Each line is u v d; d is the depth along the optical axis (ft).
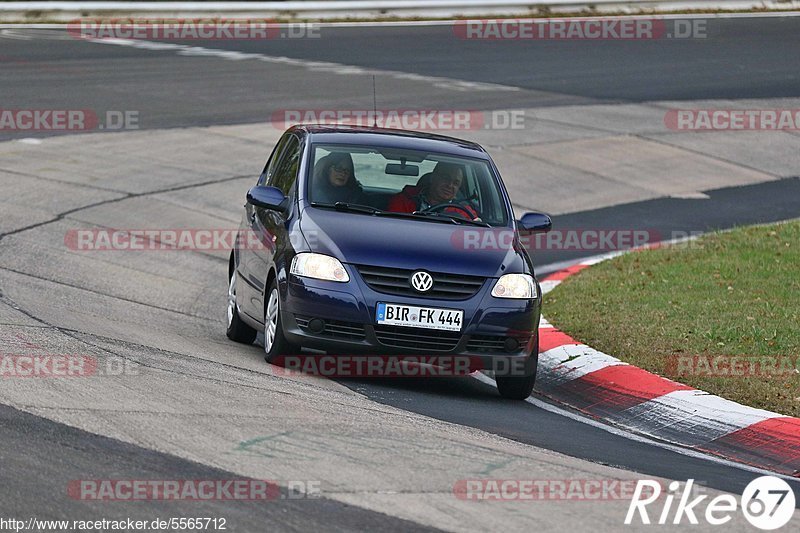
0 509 60.90
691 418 97.40
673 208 213.25
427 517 63.93
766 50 357.00
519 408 101.45
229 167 209.26
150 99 253.85
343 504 65.00
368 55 322.14
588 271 158.71
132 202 182.19
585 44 353.72
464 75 302.45
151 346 105.29
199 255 160.97
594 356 114.01
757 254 166.09
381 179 111.45
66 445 71.67
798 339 119.44
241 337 120.26
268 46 327.67
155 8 358.23
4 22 344.90
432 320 99.40
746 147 259.39
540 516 65.67
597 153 244.22
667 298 139.33
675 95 297.33
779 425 92.79
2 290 126.00
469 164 115.85
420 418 89.30
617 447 88.28
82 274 142.41
